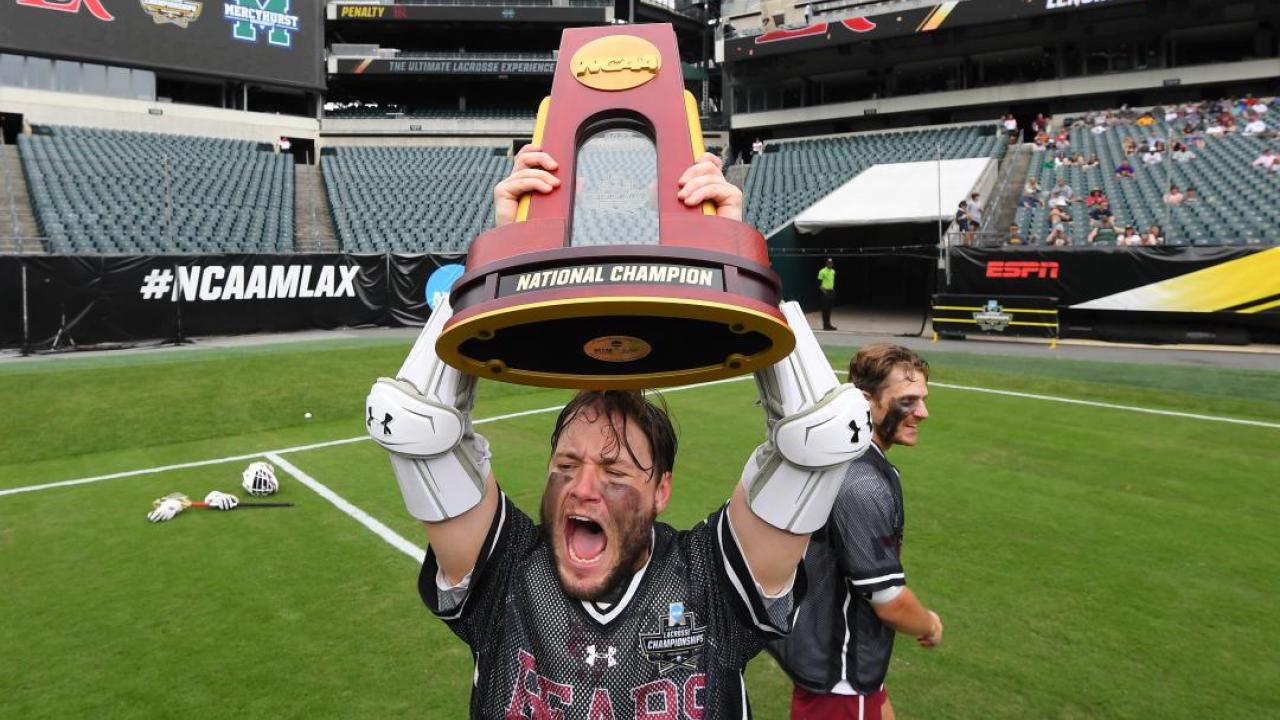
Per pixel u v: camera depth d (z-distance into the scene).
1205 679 4.06
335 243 25.42
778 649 2.48
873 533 2.30
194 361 13.96
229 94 35.16
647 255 1.19
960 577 5.33
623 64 1.59
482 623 1.63
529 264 1.22
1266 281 15.27
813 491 1.41
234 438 9.52
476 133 36.50
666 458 1.58
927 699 3.89
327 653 4.38
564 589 1.49
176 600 5.04
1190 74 28.56
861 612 2.42
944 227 21.95
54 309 15.41
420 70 37.16
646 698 1.48
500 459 8.42
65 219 21.42
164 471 8.07
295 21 32.56
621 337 1.30
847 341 18.28
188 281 17.22
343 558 5.75
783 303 1.49
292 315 18.98
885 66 34.44
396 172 31.19
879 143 31.19
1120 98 31.14
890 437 2.69
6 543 6.05
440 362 1.44
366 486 7.54
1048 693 3.94
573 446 1.49
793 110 36.00
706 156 1.46
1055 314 17.08
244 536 6.20
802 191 27.80
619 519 1.47
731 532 1.52
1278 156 21.48
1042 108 32.78
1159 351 15.55
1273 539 6.01
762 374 1.42
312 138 34.66
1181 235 19.08
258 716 3.79
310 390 11.83
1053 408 10.70
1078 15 28.45
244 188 26.78
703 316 1.16
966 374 13.23
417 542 6.07
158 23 29.23
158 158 26.70
